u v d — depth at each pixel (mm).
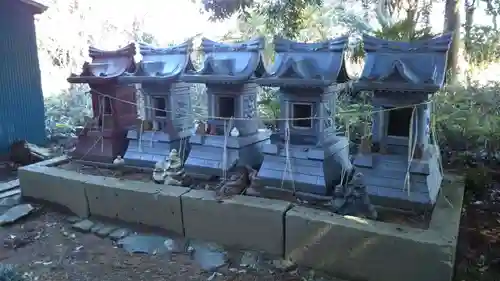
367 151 4281
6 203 5762
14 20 8039
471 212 4875
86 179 5336
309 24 8055
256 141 5332
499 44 7449
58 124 9500
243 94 5066
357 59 7078
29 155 7703
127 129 6188
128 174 5715
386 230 3621
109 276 4004
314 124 4535
